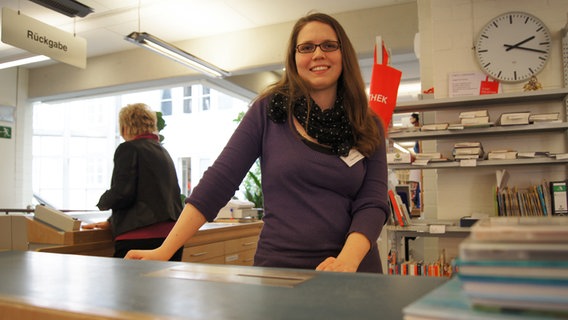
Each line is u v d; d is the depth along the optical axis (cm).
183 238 130
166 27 621
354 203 138
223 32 644
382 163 146
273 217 135
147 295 67
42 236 265
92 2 532
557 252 40
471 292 43
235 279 79
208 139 1055
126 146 270
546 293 40
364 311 56
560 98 339
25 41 459
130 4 541
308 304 60
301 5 554
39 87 786
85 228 283
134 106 284
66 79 762
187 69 669
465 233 316
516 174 355
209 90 1062
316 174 133
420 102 347
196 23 607
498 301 41
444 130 327
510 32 363
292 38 150
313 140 137
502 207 320
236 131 145
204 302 62
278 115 139
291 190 134
